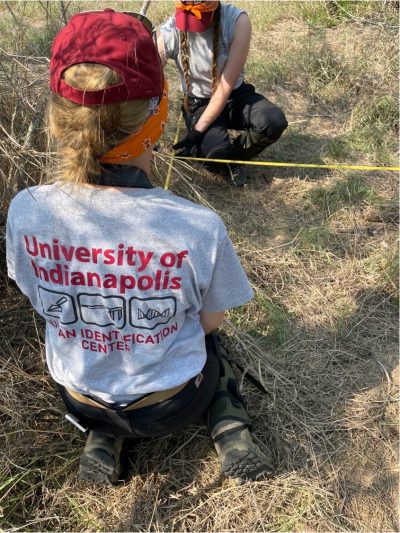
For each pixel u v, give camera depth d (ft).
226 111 6.84
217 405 3.96
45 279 2.91
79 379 3.31
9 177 4.49
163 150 7.09
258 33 10.49
